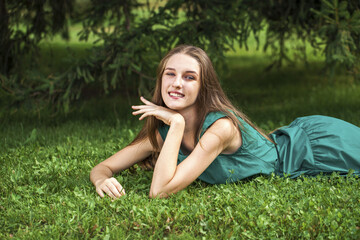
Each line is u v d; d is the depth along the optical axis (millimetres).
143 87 5461
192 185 3270
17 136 4867
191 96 2916
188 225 2590
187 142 3141
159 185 2830
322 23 5801
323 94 7891
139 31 5281
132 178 3365
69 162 3703
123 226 2539
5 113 5539
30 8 5949
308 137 3498
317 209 2666
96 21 5863
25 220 2629
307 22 6441
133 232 2506
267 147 3311
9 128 5254
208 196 2980
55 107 5535
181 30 5312
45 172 3457
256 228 2463
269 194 2896
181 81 2885
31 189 3102
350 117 5652
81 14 6004
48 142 4578
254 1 5738
